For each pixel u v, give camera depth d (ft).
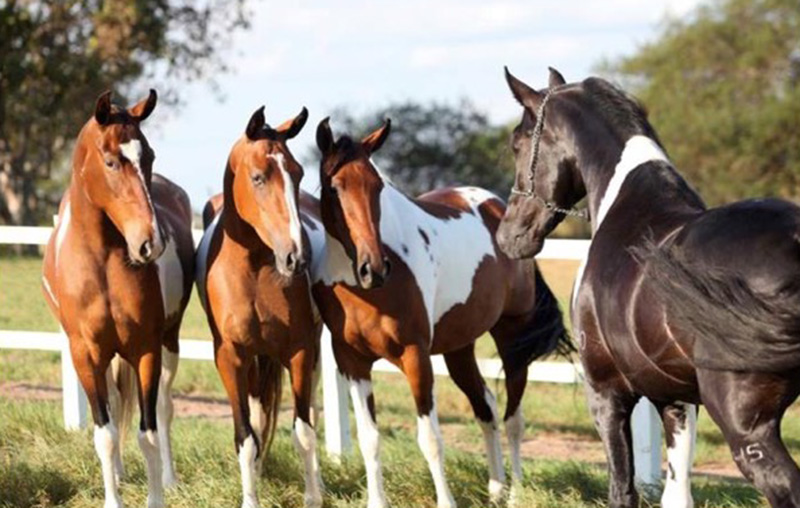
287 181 28.84
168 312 32.89
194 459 36.88
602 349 24.36
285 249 28.50
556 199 27.81
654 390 23.16
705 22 178.70
